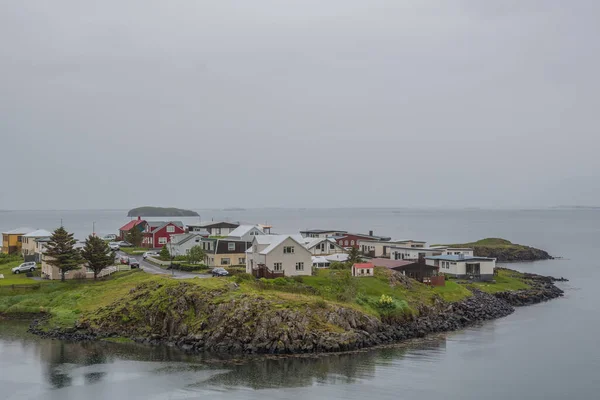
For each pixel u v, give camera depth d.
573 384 59.56
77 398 54.84
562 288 128.62
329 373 61.66
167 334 74.88
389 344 74.56
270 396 54.91
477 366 65.38
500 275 127.75
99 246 99.62
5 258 132.25
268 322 70.81
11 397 55.25
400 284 92.56
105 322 78.81
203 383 58.44
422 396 55.34
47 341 75.31
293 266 94.00
